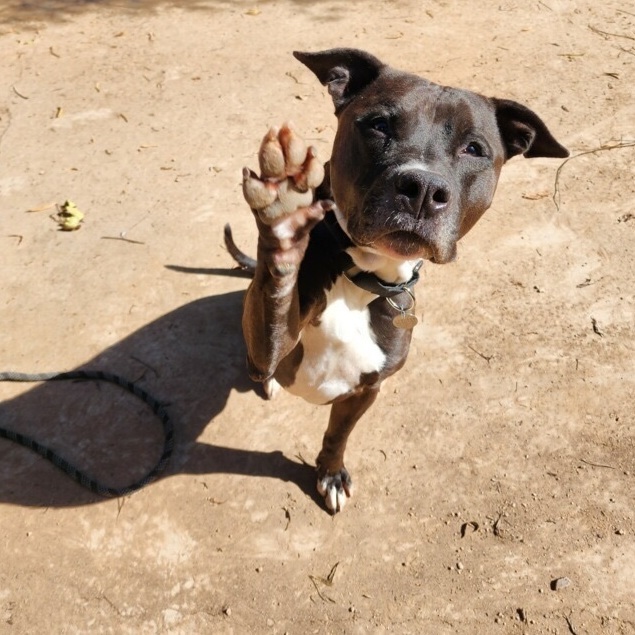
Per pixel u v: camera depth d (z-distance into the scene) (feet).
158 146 5.34
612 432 3.62
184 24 6.88
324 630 2.92
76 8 7.14
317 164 1.90
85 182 5.00
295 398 3.75
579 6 7.23
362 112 2.61
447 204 2.35
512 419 3.67
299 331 2.48
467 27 6.89
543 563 3.13
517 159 5.27
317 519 3.27
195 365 3.88
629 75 6.17
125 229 4.64
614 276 4.39
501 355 3.95
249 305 2.37
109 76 6.09
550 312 4.18
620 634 2.93
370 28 6.86
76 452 3.48
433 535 3.22
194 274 4.37
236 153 5.29
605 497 3.36
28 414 3.63
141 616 2.93
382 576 3.09
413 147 2.52
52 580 3.02
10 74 6.10
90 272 4.35
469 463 3.49
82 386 3.76
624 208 4.84
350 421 3.09
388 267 2.65
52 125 5.53
